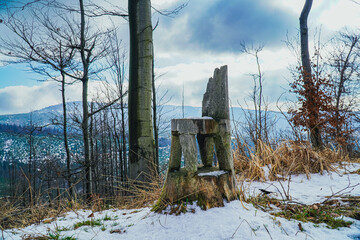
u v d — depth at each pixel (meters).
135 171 5.11
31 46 8.20
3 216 2.98
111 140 12.68
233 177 2.74
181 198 2.51
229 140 2.79
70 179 7.55
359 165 5.51
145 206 3.58
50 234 2.24
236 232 1.99
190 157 2.55
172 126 2.70
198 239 1.92
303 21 8.86
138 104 5.24
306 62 8.55
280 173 4.87
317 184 4.24
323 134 7.99
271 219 2.36
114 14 7.32
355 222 2.39
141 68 5.30
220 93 2.85
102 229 2.39
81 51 9.01
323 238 2.02
